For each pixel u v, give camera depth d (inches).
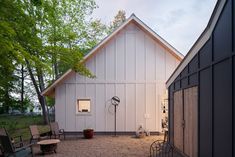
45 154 335.3
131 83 538.6
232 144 165.5
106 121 534.0
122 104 535.2
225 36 179.2
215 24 199.2
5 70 467.2
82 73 515.2
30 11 389.1
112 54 544.7
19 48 316.8
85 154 332.8
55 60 519.2
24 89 828.6
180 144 339.6
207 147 223.5
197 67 258.2
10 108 775.1
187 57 293.7
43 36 576.7
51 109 1026.7
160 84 538.0
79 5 778.2
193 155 276.8
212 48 207.9
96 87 540.1
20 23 352.5
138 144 408.5
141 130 505.0
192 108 283.0
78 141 446.6
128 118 533.0
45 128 593.6
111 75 542.3
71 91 541.0
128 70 542.0
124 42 545.3
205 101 231.1
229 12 171.6
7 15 327.6
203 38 230.4
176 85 370.3
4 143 289.9
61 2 701.9
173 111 389.4
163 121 526.9
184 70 318.7
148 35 543.8
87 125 534.6
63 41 609.9
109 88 539.5
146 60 542.0
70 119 537.6
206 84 227.9
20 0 348.5
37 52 436.5
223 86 183.8
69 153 340.5
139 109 534.0
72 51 516.4
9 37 317.7
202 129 240.5
